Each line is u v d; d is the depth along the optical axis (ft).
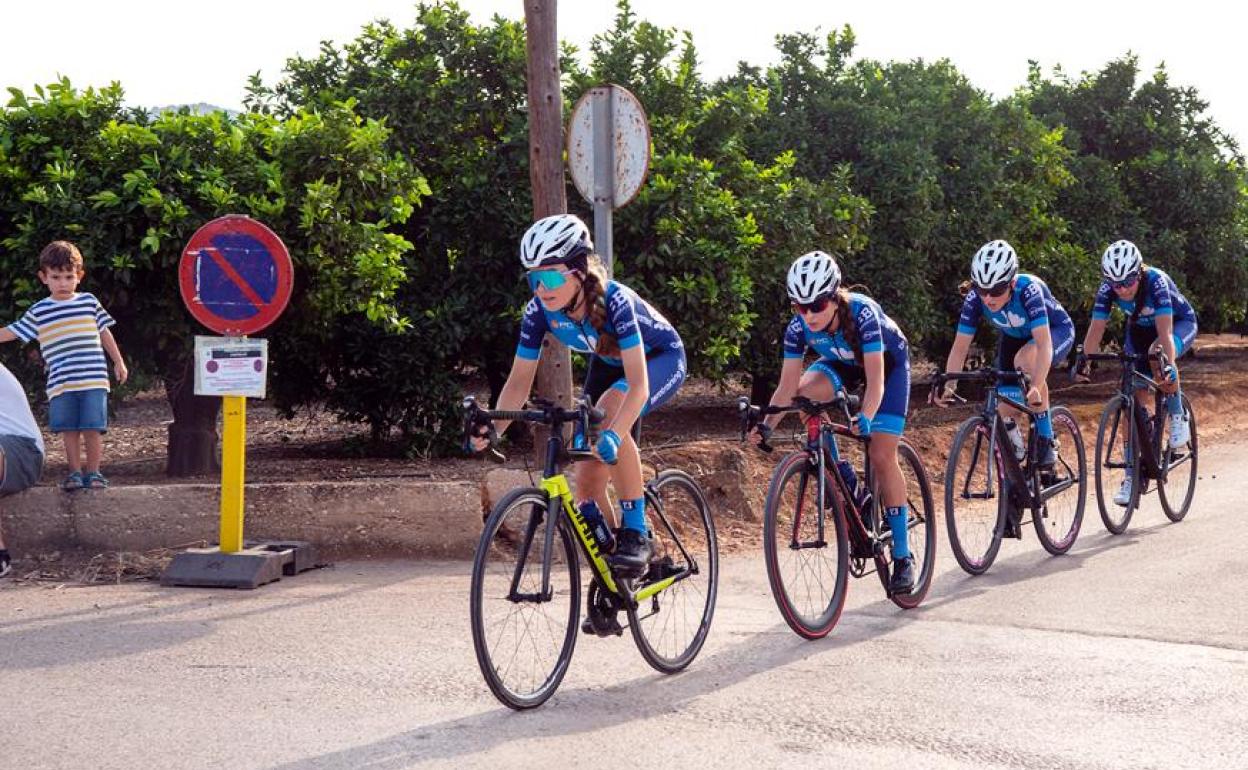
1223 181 71.56
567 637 16.10
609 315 15.62
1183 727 14.60
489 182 38.68
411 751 13.75
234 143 31.27
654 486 17.80
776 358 46.98
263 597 21.21
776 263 42.96
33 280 29.78
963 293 24.44
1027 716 15.02
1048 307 25.63
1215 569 23.63
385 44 40.04
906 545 20.53
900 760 13.52
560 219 15.44
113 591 21.67
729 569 24.48
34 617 19.72
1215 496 32.76
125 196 29.96
